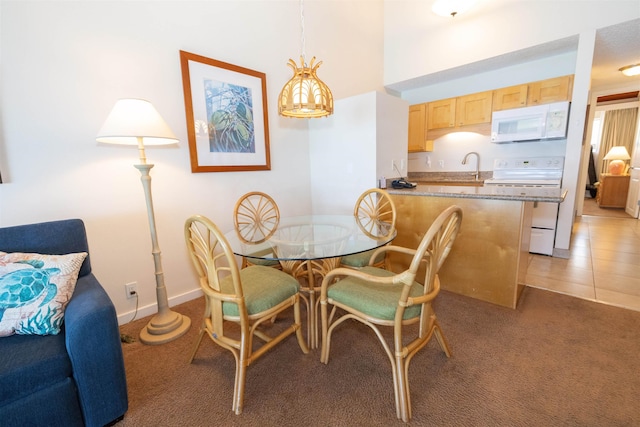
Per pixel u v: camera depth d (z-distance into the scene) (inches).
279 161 119.0
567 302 87.5
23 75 63.4
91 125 72.8
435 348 67.6
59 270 52.1
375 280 50.0
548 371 59.4
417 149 179.6
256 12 105.0
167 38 84.0
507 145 157.2
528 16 123.5
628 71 154.2
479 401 52.7
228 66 97.0
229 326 80.2
